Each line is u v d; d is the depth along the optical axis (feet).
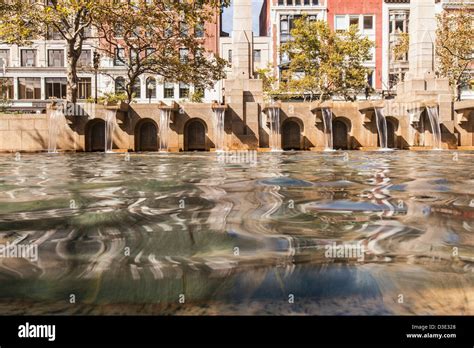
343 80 139.95
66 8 79.46
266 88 160.45
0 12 81.71
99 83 187.93
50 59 192.03
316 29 138.62
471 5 176.65
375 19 193.57
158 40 96.02
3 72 186.60
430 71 85.15
